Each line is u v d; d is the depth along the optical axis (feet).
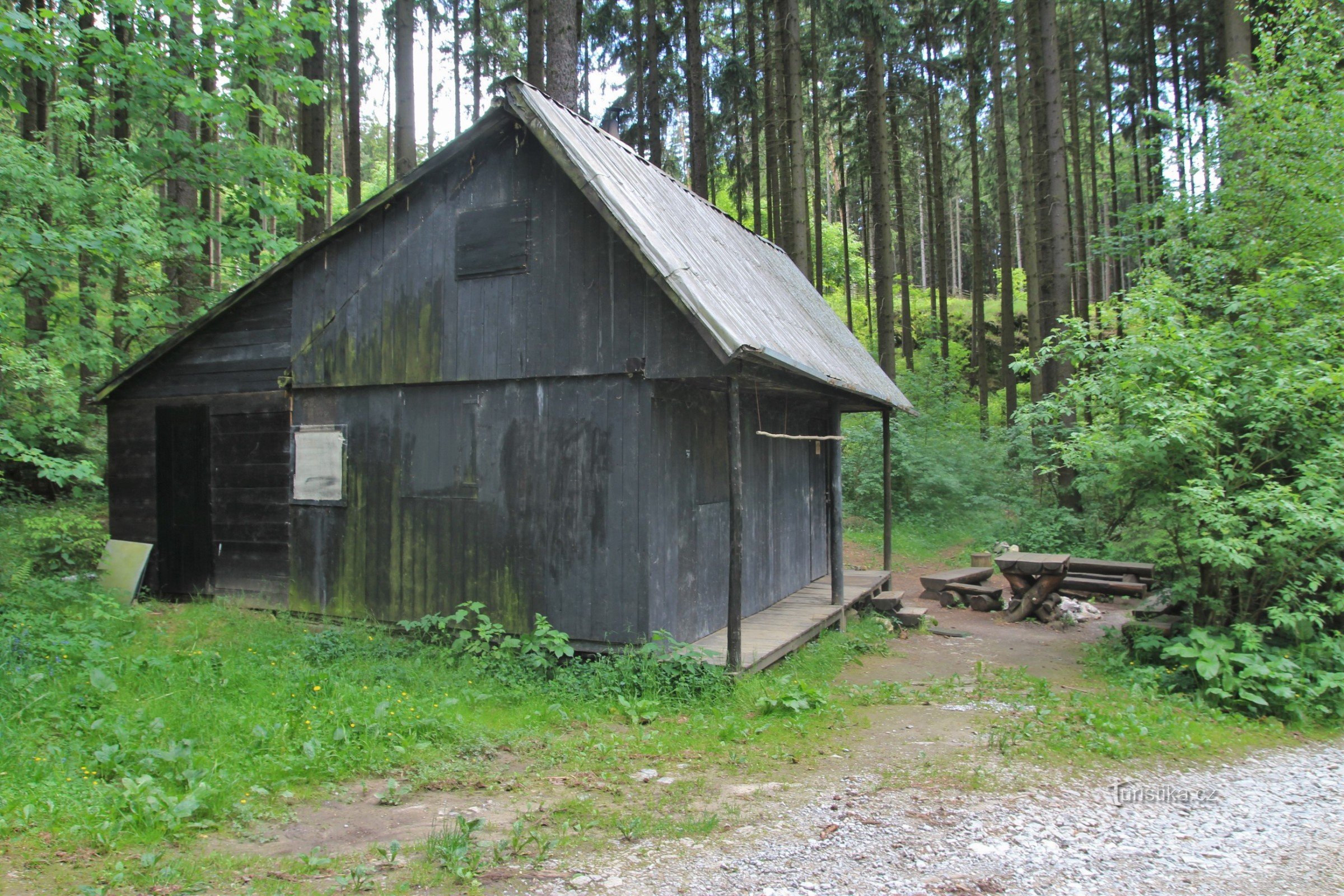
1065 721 20.90
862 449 62.95
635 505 24.77
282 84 42.55
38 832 13.15
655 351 24.41
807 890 11.96
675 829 14.20
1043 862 13.00
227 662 23.29
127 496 35.42
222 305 31.91
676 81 81.61
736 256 33.55
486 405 27.32
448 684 23.25
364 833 14.08
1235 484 26.40
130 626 28.14
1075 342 28.55
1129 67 85.10
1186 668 25.04
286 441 31.45
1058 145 54.80
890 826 14.35
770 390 31.17
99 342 39.47
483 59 92.32
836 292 128.77
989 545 54.65
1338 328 25.66
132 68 40.55
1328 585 25.96
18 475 46.83
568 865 12.75
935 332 108.37
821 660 28.32
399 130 52.24
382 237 29.25
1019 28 72.18
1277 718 22.63
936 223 98.43
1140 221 44.47
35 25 32.50
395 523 28.94
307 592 30.68
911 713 22.40
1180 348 25.79
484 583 27.07
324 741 18.06
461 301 27.66
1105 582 39.40
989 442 65.77
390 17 82.33
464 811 15.17
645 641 24.41
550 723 21.07
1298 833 14.42
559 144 24.40
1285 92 30.81
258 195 43.75
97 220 37.70
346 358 29.86
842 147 91.61
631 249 23.20
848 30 69.21
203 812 14.53
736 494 23.54
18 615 25.25
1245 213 31.73
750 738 19.77
